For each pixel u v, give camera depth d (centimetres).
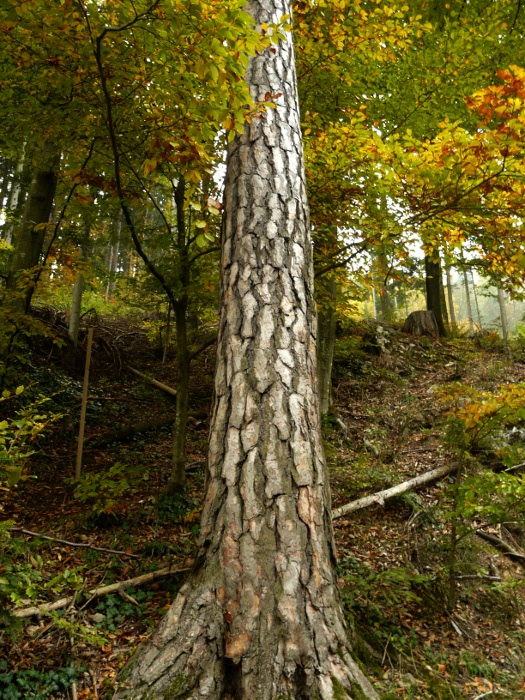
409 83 549
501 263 382
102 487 396
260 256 229
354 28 445
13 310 492
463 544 358
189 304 574
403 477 543
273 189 245
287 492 186
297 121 279
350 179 398
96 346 1005
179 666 157
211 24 192
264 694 152
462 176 312
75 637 251
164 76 275
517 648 315
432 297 1298
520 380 827
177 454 487
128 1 219
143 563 352
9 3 215
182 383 500
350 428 739
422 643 295
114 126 360
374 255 470
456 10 708
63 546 364
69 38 281
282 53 290
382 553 405
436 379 906
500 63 634
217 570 175
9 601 236
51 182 686
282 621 164
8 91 390
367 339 1085
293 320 220
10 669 225
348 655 167
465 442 347
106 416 734
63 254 494
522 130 258
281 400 202
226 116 219
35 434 218
